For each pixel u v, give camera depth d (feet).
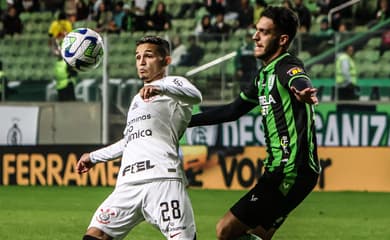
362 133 173.27
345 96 173.47
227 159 163.43
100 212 63.16
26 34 225.97
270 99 66.08
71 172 167.02
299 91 60.80
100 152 68.28
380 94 173.78
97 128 173.99
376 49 173.99
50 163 168.04
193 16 221.25
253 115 171.01
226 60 172.86
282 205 65.87
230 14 214.07
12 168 169.27
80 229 111.24
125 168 63.67
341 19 207.21
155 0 222.89
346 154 162.20
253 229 66.74
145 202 62.44
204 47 174.09
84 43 74.18
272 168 66.33
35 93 177.17
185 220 62.23
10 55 179.73
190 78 173.78
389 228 114.42
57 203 140.46
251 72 172.24
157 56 64.59
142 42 64.95
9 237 104.22
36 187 165.37
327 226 115.85
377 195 155.53
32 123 176.86
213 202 142.51
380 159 161.68
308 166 65.41
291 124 65.26
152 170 62.59
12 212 128.67
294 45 174.40
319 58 173.99
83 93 174.60
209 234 107.24
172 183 62.59
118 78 171.32
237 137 171.53
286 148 65.57
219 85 173.27
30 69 177.68
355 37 173.78
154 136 63.62
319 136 173.47
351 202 144.46
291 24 66.28
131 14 206.90
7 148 169.48
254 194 66.39
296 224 117.50
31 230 110.01
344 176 162.09
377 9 206.90
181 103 64.03
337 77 173.37
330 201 145.69
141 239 102.17
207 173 164.45
